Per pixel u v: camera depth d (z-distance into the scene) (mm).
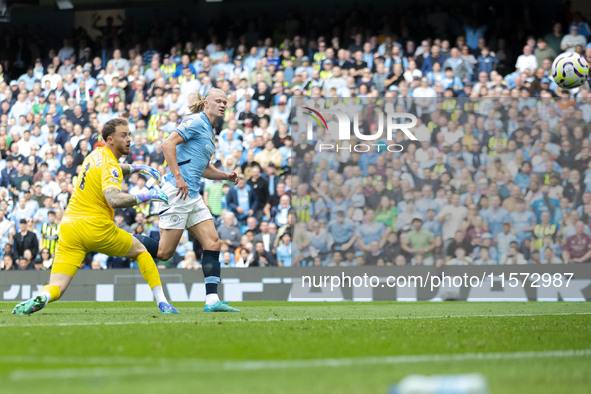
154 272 12867
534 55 28344
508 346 7555
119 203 11719
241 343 7637
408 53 29109
